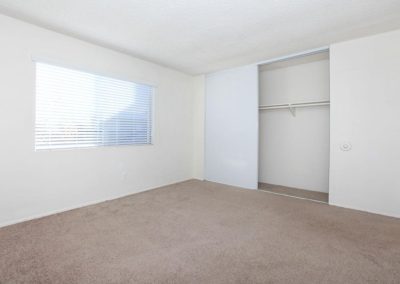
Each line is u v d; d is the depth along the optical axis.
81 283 1.36
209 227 2.21
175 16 2.13
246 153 3.74
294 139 3.81
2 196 2.16
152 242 1.89
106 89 3.02
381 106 2.51
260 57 3.33
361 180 2.66
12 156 2.21
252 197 3.24
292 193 3.46
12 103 2.20
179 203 2.96
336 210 2.69
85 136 2.82
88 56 2.77
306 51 3.05
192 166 4.52
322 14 2.09
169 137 3.97
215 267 1.54
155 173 3.75
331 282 1.39
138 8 1.99
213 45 2.87
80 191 2.76
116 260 1.61
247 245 1.85
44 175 2.44
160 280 1.40
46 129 2.47
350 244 1.86
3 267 1.50
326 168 3.48
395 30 2.41
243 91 3.75
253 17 2.14
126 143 3.32
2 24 2.12
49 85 2.47
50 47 2.43
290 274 1.46
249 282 1.39
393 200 2.46
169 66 3.80
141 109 3.52
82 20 2.22
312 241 1.92
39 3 1.92
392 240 1.93
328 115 3.43
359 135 2.65
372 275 1.45
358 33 2.50
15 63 2.20
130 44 2.84
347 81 2.71
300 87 3.68
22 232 2.04
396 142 2.43
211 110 4.23
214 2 1.89
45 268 1.50
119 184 3.21
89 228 2.15
